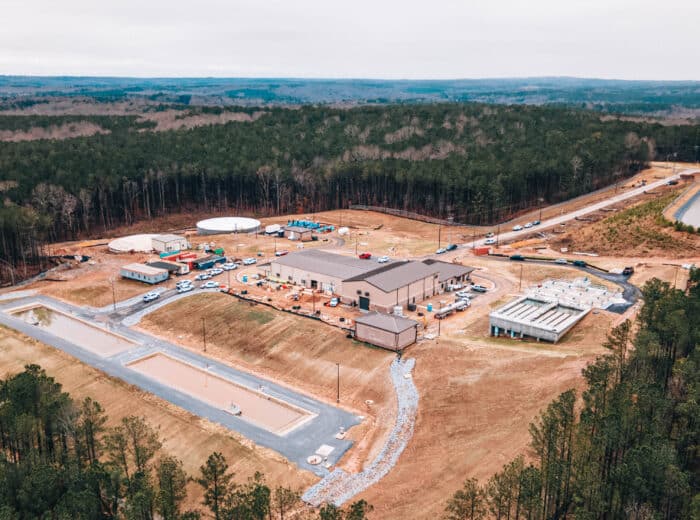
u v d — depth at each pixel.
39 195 174.62
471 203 189.75
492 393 79.31
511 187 192.50
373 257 149.75
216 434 75.19
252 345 101.06
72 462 61.34
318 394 86.19
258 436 75.25
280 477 67.00
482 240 163.75
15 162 192.50
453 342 96.00
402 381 86.25
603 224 155.50
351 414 80.75
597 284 118.88
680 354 71.56
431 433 73.88
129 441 68.25
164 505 54.00
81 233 182.62
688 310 74.19
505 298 117.31
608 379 67.44
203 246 159.25
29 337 105.12
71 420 66.62
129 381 89.31
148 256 153.62
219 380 91.06
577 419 66.94
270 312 111.75
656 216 146.88
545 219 181.38
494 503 51.41
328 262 129.62
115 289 129.12
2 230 140.38
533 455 64.00
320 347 97.94
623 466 50.62
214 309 114.75
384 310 109.94
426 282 118.31
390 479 66.12
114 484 57.50
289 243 167.12
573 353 86.25
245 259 148.00
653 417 57.34
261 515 51.28
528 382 79.94
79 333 108.62
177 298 121.81
